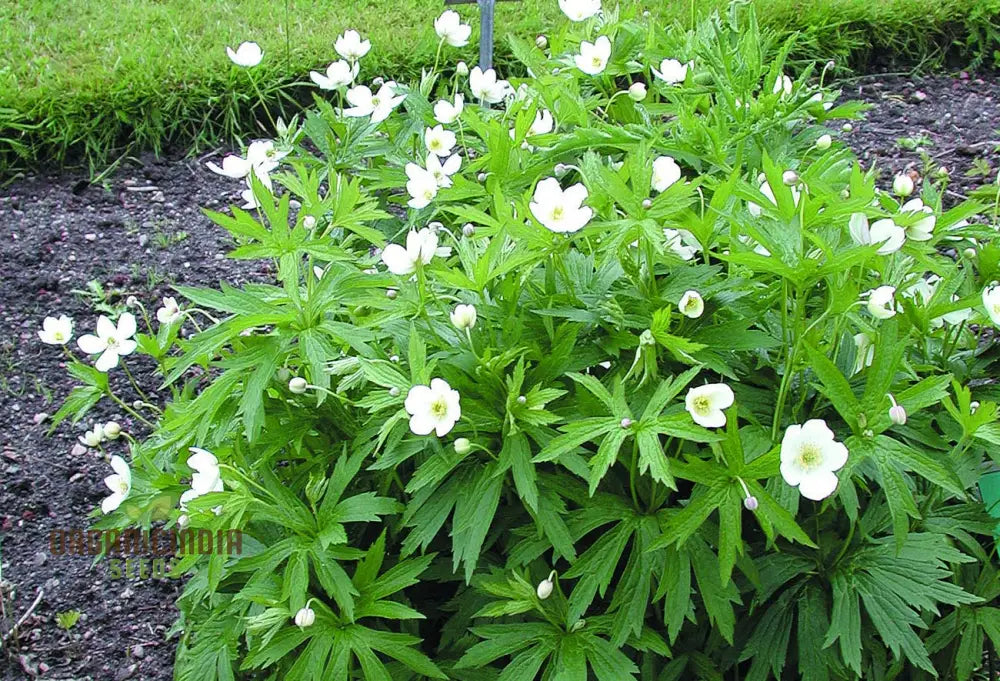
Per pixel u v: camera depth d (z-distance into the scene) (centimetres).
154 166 188
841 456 69
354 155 115
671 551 78
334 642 78
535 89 113
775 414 79
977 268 93
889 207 88
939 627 85
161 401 151
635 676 85
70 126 185
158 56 199
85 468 142
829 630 78
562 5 122
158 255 171
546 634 79
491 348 80
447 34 123
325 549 79
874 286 90
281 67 197
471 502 78
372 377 79
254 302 83
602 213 87
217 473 80
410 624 87
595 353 82
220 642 88
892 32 210
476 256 86
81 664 121
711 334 81
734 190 80
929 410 87
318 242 86
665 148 105
